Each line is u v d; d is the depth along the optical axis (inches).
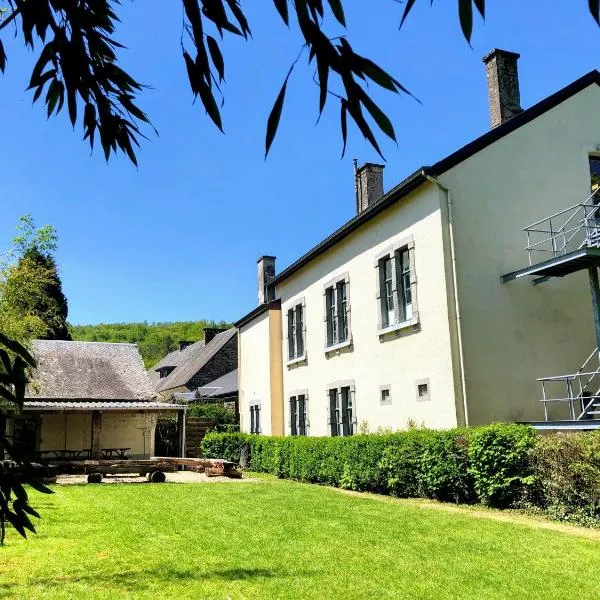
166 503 460.1
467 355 470.9
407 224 541.0
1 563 265.0
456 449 430.6
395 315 556.4
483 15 67.8
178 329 4074.8
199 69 81.4
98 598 213.0
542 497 374.6
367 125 71.1
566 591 217.8
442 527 337.7
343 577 238.5
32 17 85.8
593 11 63.2
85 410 917.2
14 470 90.3
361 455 528.1
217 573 246.8
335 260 695.1
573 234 509.4
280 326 873.5
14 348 90.8
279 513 401.1
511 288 494.9
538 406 483.2
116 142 102.8
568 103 547.8
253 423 945.5
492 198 503.5
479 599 209.8
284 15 70.6
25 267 617.0
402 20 66.7
